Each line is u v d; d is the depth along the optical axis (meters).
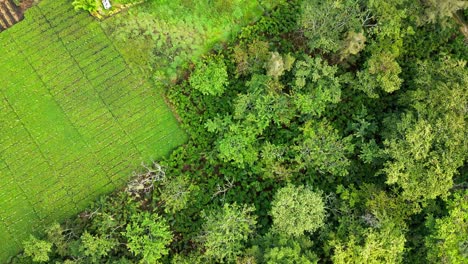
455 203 34.81
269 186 40.44
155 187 40.00
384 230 33.97
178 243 39.12
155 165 39.44
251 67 40.22
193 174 40.22
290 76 40.97
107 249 36.69
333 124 41.03
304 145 38.28
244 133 38.94
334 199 37.75
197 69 40.12
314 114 38.84
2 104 41.03
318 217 34.94
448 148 34.78
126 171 40.62
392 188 37.91
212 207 39.59
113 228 38.09
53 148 40.69
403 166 34.59
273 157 38.56
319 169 39.47
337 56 40.44
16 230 39.56
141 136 41.09
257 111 38.78
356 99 41.09
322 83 38.50
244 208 36.31
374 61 37.28
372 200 35.62
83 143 40.88
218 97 40.97
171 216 39.41
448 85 35.50
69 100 41.31
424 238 36.19
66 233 38.31
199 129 40.66
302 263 33.44
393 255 34.06
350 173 39.75
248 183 40.25
